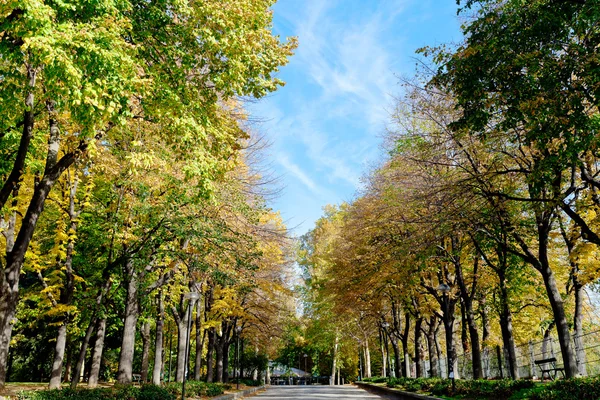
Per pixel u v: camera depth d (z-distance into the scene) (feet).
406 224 56.24
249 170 60.90
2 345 35.19
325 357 217.56
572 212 40.93
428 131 56.85
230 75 32.89
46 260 55.47
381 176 65.82
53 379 46.73
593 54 30.27
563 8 31.99
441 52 40.27
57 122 39.45
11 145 42.42
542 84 31.96
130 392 44.65
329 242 127.54
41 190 36.63
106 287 54.39
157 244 50.75
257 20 35.81
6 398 30.94
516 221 50.70
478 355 65.10
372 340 174.50
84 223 59.93
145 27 32.76
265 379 197.88
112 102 24.79
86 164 45.34
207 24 32.50
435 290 73.15
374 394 96.02
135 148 40.52
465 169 45.73
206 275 59.36
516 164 48.57
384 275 70.38
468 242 60.70
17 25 23.44
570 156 31.76
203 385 69.26
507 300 61.72
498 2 37.29
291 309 123.03
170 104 31.48
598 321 101.24
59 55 21.52
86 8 25.95
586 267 61.77
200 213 50.52
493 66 35.60
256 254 57.16
